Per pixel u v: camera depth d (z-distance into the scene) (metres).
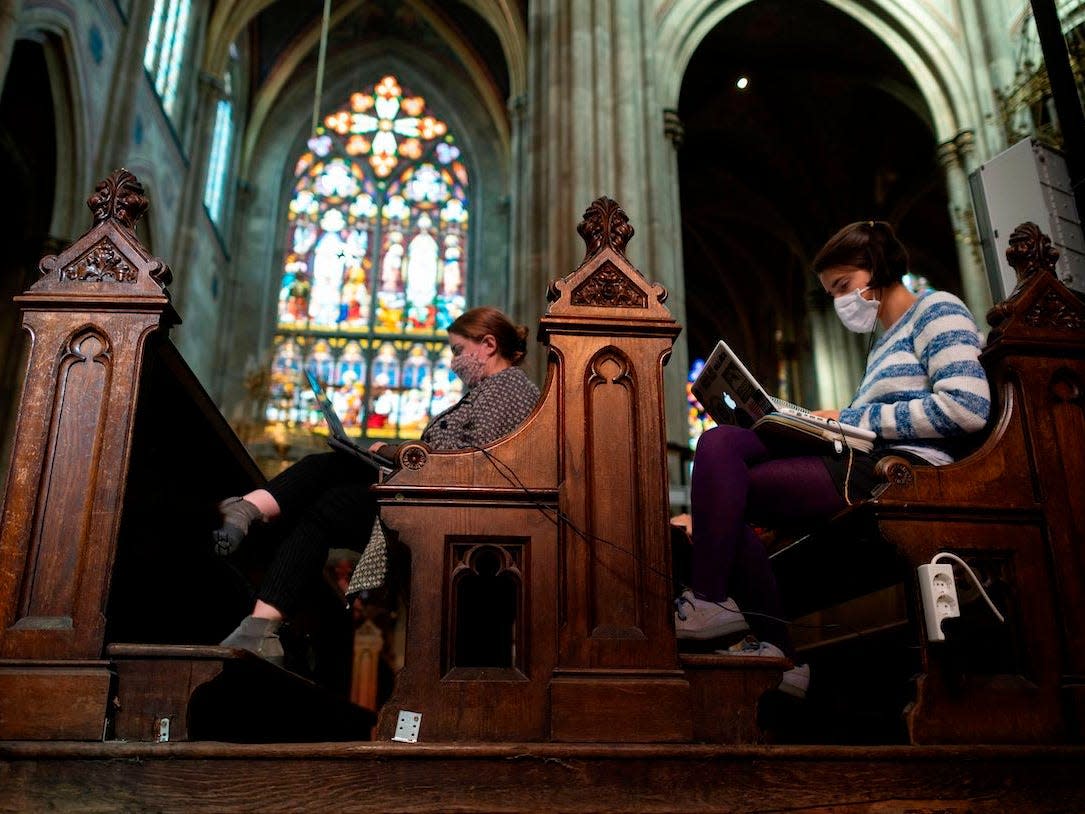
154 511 3.64
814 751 2.38
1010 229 5.07
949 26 16.36
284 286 25.20
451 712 2.54
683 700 2.54
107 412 2.66
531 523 2.74
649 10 14.77
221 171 24.08
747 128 21.84
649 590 2.67
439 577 2.67
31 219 13.98
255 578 5.09
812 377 24.91
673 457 12.05
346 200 26.38
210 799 2.18
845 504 2.97
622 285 2.97
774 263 26.31
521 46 22.36
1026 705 2.65
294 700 3.91
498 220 26.06
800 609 4.55
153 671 2.46
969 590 3.22
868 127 21.20
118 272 2.79
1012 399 3.00
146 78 17.25
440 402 24.22
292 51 26.14
